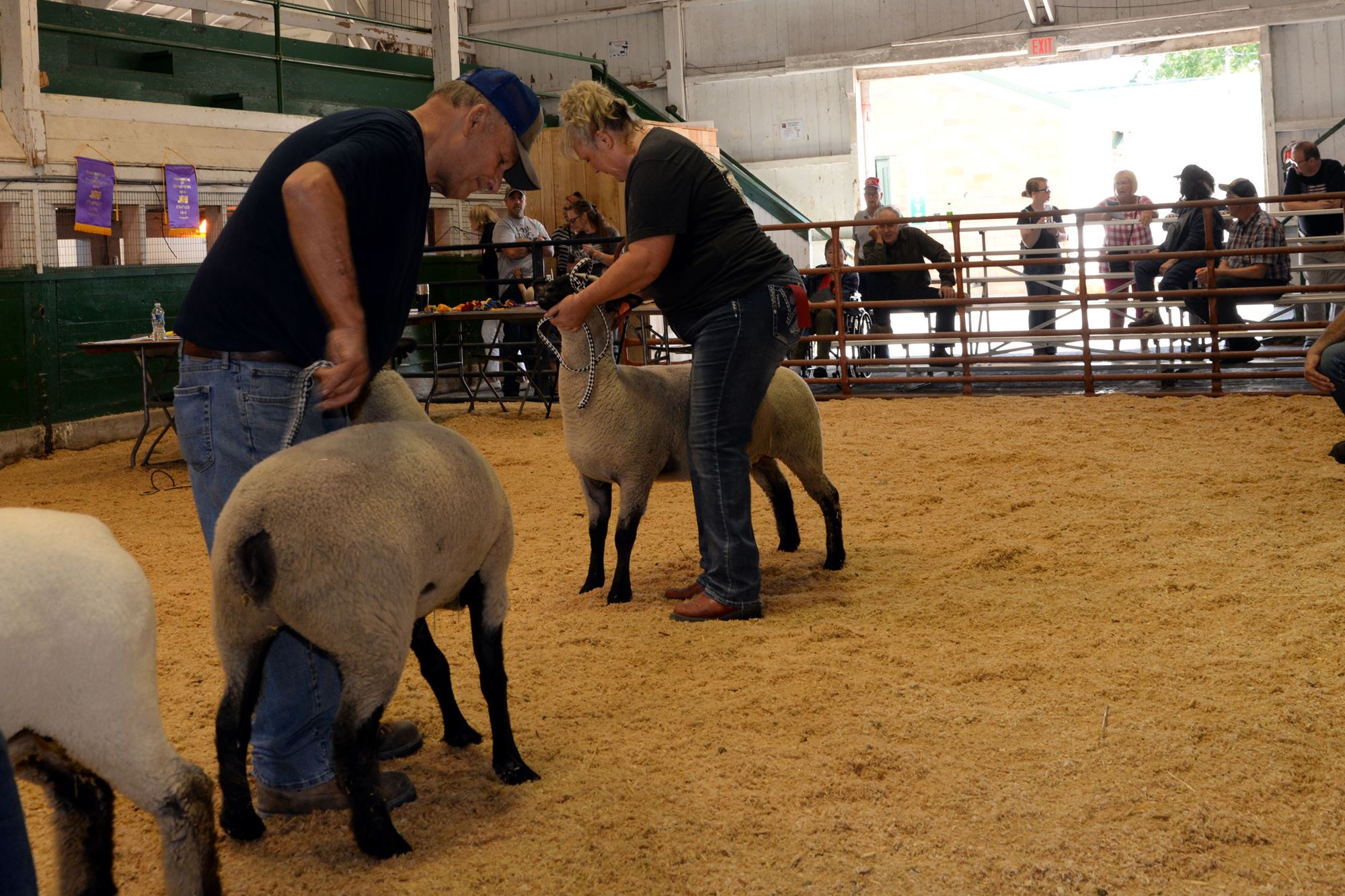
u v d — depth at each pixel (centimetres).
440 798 307
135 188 1127
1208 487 666
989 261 1147
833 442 897
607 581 542
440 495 278
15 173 1012
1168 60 3344
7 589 202
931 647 418
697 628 451
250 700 275
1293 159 1268
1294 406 930
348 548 253
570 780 316
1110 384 1140
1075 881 256
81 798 243
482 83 302
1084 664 391
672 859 271
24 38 1014
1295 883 252
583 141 453
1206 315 1145
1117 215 1388
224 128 1254
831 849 274
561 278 473
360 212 271
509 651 432
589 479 503
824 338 1147
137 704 222
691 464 467
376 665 261
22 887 177
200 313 288
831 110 1997
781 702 365
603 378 475
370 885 262
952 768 314
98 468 962
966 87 2652
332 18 1528
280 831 292
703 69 2045
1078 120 2731
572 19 2073
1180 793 294
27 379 1025
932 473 759
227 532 255
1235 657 389
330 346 258
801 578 526
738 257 446
